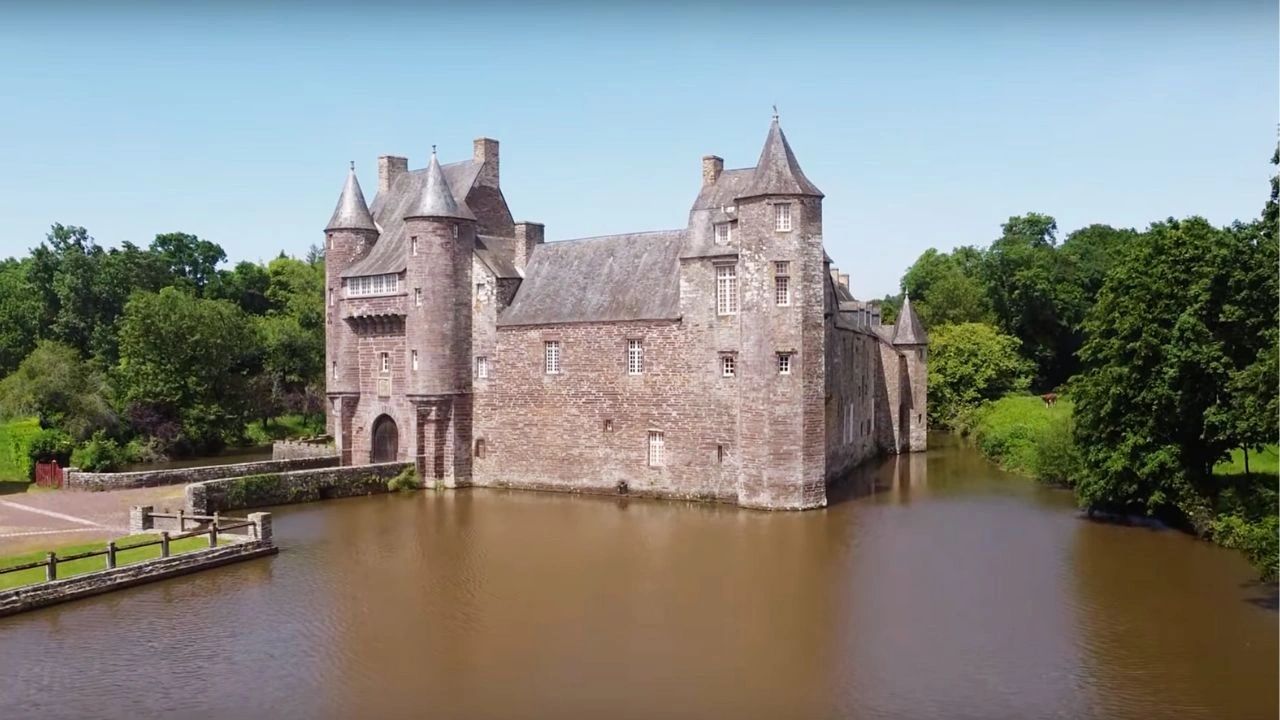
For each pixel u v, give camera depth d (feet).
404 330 165.07
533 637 81.10
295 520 131.23
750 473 136.05
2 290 269.23
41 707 66.80
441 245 158.20
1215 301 110.52
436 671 73.46
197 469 156.04
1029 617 84.89
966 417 253.03
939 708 65.77
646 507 138.92
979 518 128.26
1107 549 109.29
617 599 91.76
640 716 65.00
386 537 119.65
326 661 75.61
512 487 158.71
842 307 194.49
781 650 77.30
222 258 332.80
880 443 213.66
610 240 163.22
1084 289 308.81
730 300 139.13
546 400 155.84
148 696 68.80
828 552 109.19
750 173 154.40
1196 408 111.45
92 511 128.06
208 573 102.32
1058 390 265.54
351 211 183.11
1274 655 74.69
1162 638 78.95
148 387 214.07
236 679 71.92
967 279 307.58
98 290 256.52
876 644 78.54
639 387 147.33
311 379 265.34
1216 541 107.04
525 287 164.86
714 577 99.04
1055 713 64.64
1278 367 81.41
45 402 192.24
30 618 86.38
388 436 170.40
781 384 133.59
